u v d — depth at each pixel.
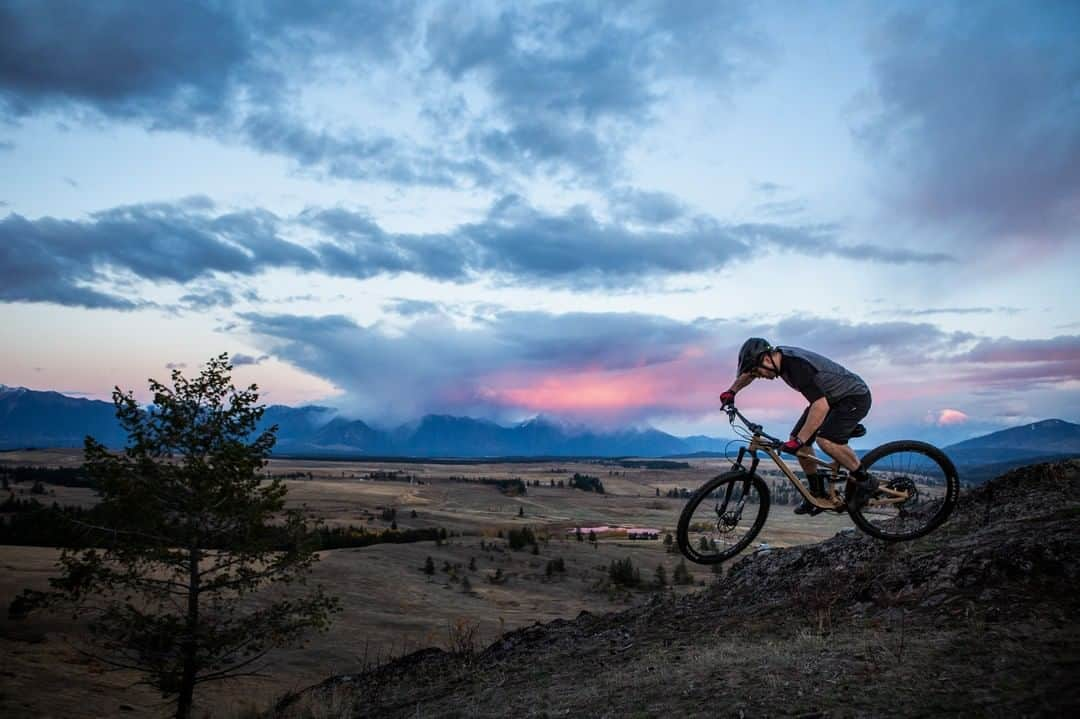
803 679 6.50
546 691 9.09
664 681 7.67
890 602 9.09
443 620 76.38
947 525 11.51
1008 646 6.27
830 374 6.21
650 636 11.48
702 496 6.33
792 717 5.59
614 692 7.82
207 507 17.02
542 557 147.62
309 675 38.22
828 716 5.43
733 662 7.74
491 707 8.97
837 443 6.25
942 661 6.22
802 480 6.44
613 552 159.50
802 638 8.33
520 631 14.59
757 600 11.46
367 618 73.12
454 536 182.38
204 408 18.12
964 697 5.22
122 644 16.88
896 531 7.41
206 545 17.56
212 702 25.17
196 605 17.38
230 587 17.69
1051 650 5.91
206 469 16.81
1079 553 8.26
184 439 17.45
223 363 18.52
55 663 29.67
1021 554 8.67
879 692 5.73
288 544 18.56
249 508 17.45
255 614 18.39
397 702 11.85
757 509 6.46
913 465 6.50
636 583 118.69
